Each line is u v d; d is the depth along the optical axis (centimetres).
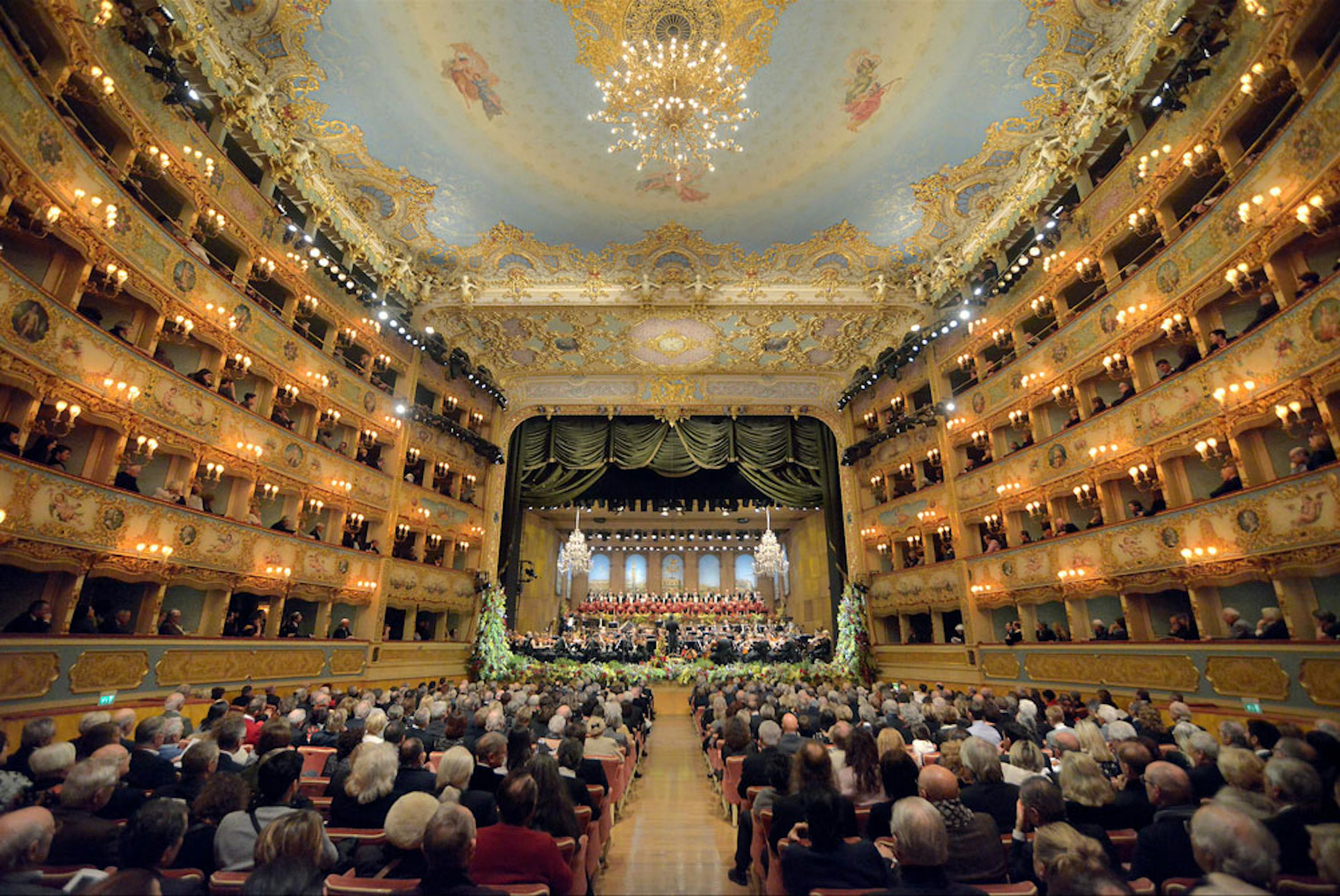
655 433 2442
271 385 1447
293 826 294
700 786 1005
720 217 1711
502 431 2373
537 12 1255
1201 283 1112
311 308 1585
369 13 1216
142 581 1099
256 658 1310
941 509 1853
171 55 1060
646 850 684
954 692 1644
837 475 2380
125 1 933
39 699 878
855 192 1623
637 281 1923
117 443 1049
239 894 310
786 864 352
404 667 1775
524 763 519
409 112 1412
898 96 1384
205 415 1233
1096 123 1309
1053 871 264
